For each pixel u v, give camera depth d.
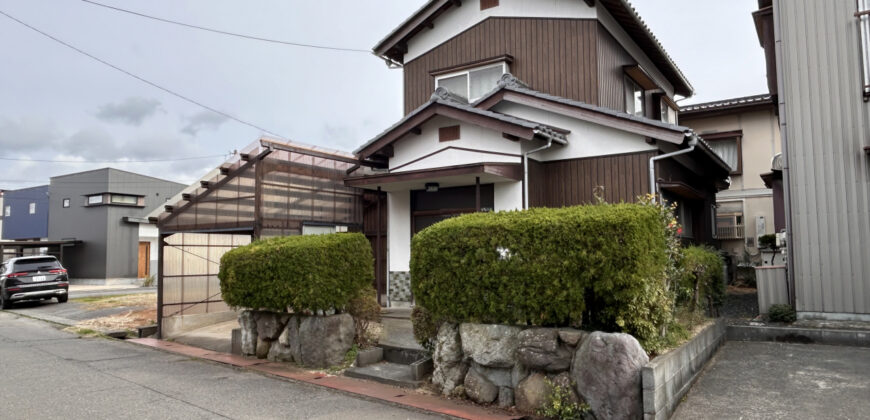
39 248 28.92
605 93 11.75
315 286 6.79
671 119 15.91
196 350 8.56
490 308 5.20
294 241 7.28
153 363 7.57
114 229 26.73
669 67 14.84
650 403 4.18
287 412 5.09
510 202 9.75
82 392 5.85
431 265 5.73
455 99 11.05
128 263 27.22
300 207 11.28
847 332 7.02
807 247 7.94
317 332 6.89
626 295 4.61
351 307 7.34
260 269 7.33
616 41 12.62
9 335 10.48
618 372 4.30
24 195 31.50
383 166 11.78
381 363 6.91
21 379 6.50
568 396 4.58
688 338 5.82
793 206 8.07
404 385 5.91
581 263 4.74
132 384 6.23
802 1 8.13
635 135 9.51
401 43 14.09
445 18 13.51
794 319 7.92
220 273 8.03
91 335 10.41
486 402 5.20
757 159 16.38
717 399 4.98
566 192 10.10
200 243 10.84
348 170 12.20
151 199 28.61
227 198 11.09
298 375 6.54
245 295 7.55
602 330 4.93
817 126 7.94
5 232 32.66
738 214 16.44
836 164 7.79
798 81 8.10
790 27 8.20
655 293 5.05
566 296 4.81
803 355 6.56
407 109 14.07
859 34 7.72
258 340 7.68
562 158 10.22
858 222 7.62
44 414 5.01
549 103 10.17
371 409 5.18
